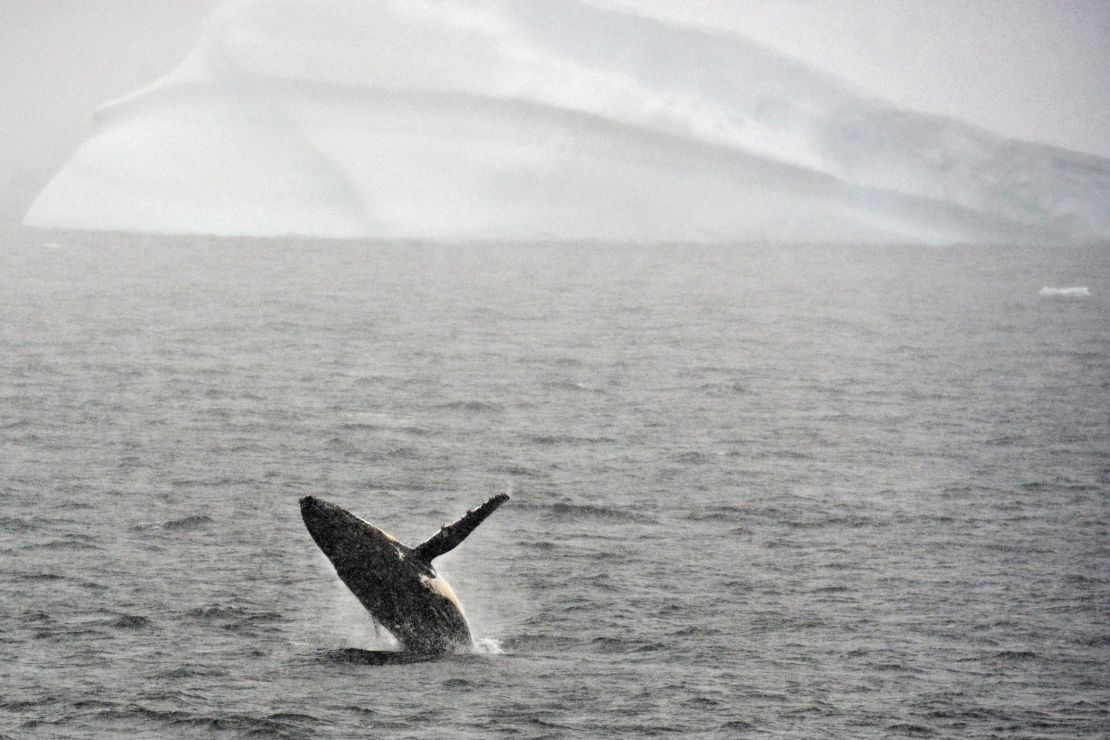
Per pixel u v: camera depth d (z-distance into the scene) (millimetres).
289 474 111000
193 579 79812
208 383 157750
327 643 68188
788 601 78438
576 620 73875
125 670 63938
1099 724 59906
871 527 97125
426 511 100562
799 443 129750
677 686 63281
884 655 69000
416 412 142375
